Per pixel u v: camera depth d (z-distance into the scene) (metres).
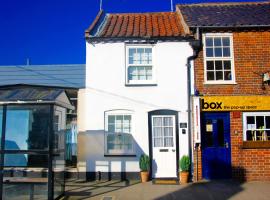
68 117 13.84
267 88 12.96
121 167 12.81
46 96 9.23
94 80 13.19
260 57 13.17
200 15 14.68
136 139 12.91
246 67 13.12
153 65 13.29
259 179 12.54
